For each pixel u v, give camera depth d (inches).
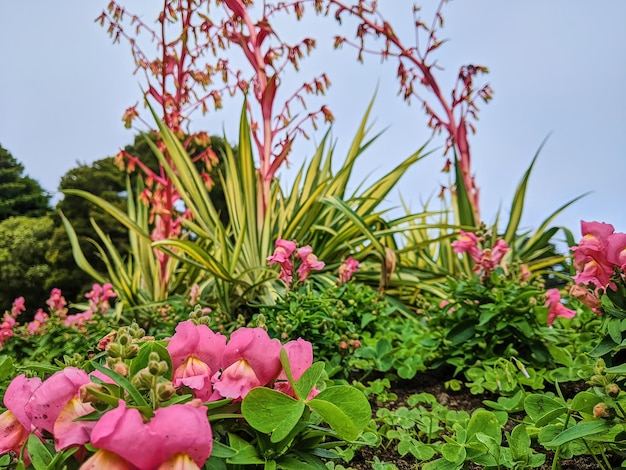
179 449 30.5
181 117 152.7
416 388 95.6
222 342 40.5
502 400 76.2
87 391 34.0
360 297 112.6
